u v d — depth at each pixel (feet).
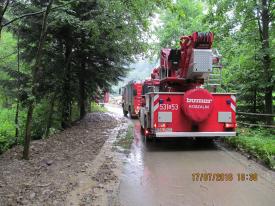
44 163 28.37
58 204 18.81
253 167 27.71
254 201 19.63
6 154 32.89
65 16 38.78
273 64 45.55
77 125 59.36
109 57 60.03
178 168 27.84
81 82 61.62
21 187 21.48
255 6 47.42
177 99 35.94
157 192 21.40
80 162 29.07
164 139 42.29
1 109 63.00
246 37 49.75
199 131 36.22
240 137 37.22
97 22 44.06
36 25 44.83
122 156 32.71
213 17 52.75
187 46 37.42
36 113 50.65
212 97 35.47
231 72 53.01
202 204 19.19
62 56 53.26
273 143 31.71
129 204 19.20
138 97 79.46
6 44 68.28
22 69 51.83
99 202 19.42
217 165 28.73
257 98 52.11
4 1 28.43
